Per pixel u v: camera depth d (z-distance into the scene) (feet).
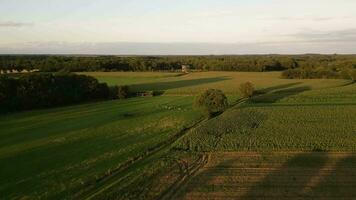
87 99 325.83
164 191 109.29
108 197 106.73
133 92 361.30
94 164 137.90
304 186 110.22
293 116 213.87
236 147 153.99
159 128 198.59
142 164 137.18
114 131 192.85
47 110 273.95
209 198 102.99
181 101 300.81
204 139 165.99
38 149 159.63
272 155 142.51
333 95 302.45
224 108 225.35
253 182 114.21
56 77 307.78
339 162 132.67
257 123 197.47
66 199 107.14
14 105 269.23
